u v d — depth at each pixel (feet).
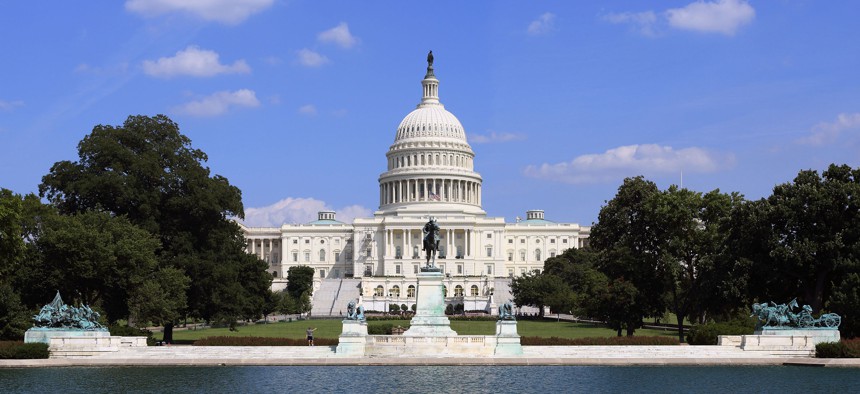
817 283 281.95
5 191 291.38
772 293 297.12
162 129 345.92
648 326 415.64
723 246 306.96
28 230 294.46
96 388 183.32
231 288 315.58
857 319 253.85
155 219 327.88
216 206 325.62
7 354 221.87
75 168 328.70
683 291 353.10
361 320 245.04
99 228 289.94
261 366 222.89
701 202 335.26
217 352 237.04
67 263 277.23
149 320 287.48
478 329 404.36
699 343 258.78
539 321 525.34
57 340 230.27
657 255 331.36
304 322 529.04
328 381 194.18
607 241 364.58
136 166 323.37
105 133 335.47
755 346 236.02
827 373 205.77
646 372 209.67
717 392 177.78
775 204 289.33
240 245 349.61
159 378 198.90
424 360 226.17
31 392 177.88
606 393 177.37
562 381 194.29
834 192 277.44
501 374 206.28
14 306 253.24
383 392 178.81
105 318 272.10
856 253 267.39
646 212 336.49
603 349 239.50
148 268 287.28
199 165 345.92
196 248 326.44
